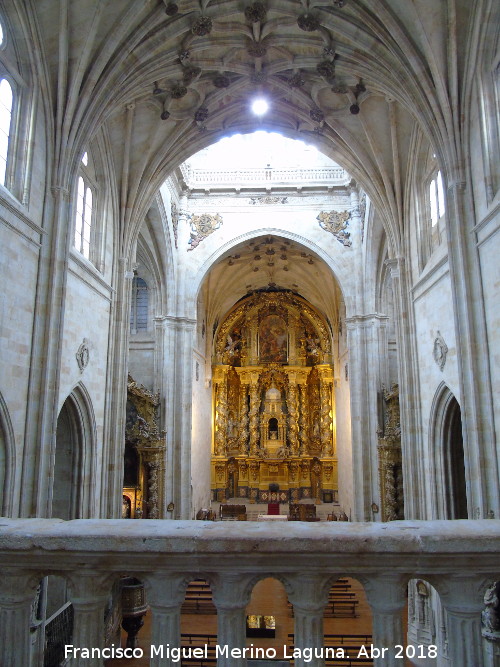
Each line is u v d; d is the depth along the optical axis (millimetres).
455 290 15461
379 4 15391
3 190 13047
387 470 28156
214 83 20562
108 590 3264
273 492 49188
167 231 31172
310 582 3156
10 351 13305
